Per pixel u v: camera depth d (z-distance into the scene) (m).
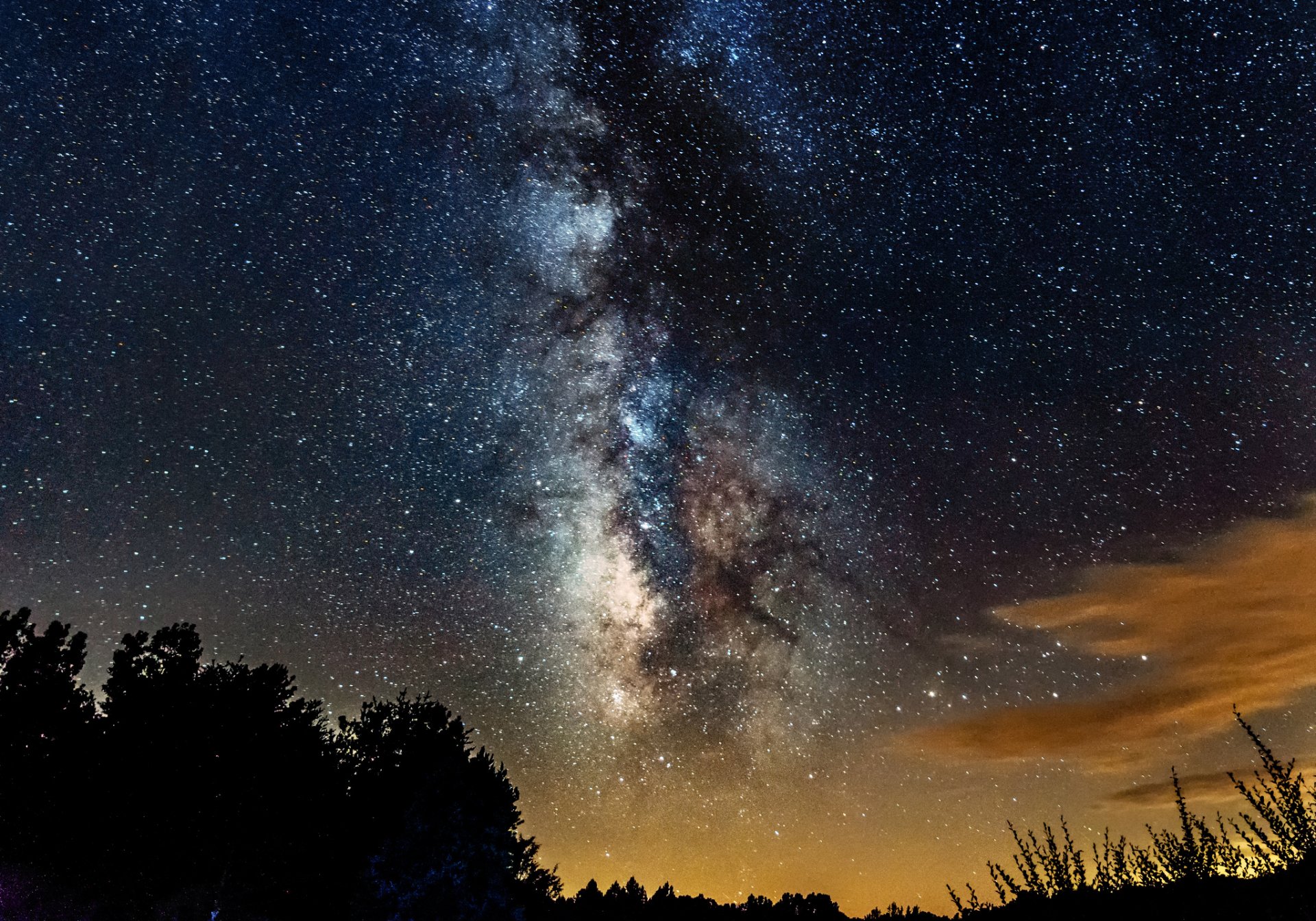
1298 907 5.63
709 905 21.12
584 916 17.59
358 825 12.51
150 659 12.53
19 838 10.59
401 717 13.84
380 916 9.93
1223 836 6.48
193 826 11.34
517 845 13.31
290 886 11.76
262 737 12.30
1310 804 5.96
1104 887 6.88
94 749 11.38
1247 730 6.43
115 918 10.73
